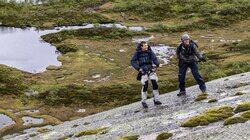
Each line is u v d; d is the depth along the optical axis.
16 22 114.50
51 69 80.81
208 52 85.25
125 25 112.25
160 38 99.25
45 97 64.81
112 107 60.03
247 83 36.31
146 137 25.69
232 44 89.38
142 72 32.94
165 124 27.70
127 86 67.81
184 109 31.08
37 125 53.69
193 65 33.72
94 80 73.88
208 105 30.05
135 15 121.31
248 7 118.31
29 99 64.38
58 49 93.81
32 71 80.00
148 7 124.69
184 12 120.75
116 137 28.34
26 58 87.94
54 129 43.22
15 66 82.69
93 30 104.44
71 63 84.06
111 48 93.31
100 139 29.28
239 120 22.66
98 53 89.88
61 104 62.12
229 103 28.73
